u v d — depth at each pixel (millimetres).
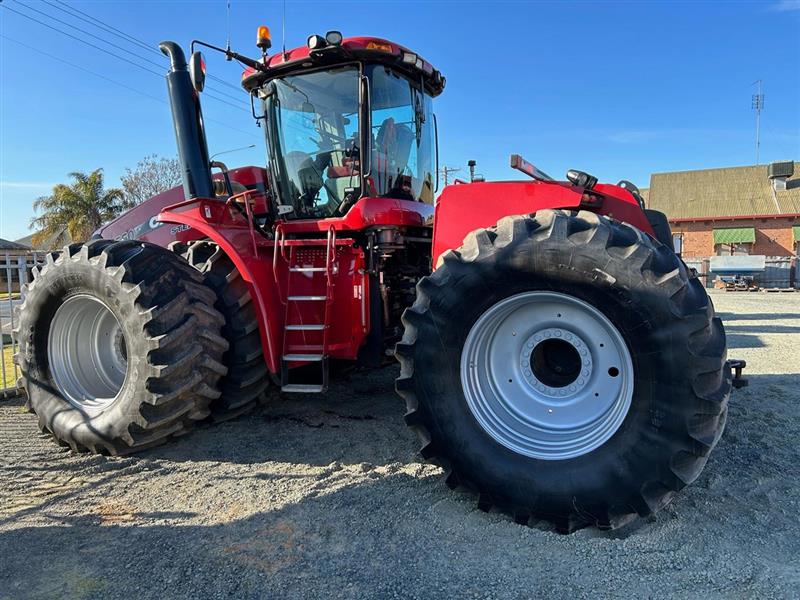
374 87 4277
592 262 2588
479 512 2807
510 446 2756
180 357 3510
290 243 4000
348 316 3934
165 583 2277
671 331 2455
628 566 2318
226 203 4297
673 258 2666
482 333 2859
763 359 7016
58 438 3840
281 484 3227
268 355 3861
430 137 5129
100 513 2922
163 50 4402
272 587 2232
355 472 3371
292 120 4465
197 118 4367
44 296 3932
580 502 2555
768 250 30406
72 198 30828
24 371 4051
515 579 2250
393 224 4160
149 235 6012
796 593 2115
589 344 2764
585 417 2775
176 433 3727
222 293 3914
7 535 2705
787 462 3447
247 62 4297
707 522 2672
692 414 2420
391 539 2578
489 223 3322
